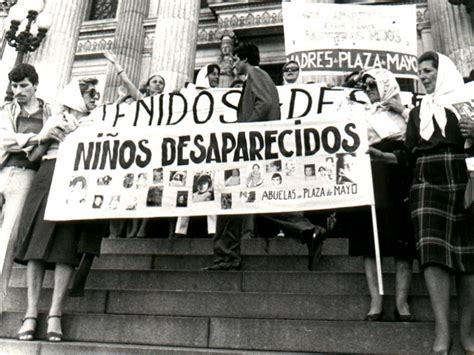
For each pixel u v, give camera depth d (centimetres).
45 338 404
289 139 430
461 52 1078
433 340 342
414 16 752
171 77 1144
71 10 1158
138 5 1719
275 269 520
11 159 452
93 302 452
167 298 435
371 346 352
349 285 443
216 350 347
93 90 488
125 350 356
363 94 500
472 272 314
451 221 323
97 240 430
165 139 454
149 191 438
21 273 532
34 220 416
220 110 526
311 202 406
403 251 383
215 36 1641
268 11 1577
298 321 371
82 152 453
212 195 430
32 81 465
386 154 401
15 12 1061
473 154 334
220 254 498
